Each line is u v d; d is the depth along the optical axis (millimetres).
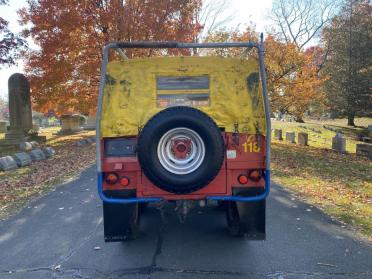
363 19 38656
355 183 9961
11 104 19312
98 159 4805
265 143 4895
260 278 4309
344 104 38688
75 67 18750
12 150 17125
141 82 5273
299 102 22625
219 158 4602
